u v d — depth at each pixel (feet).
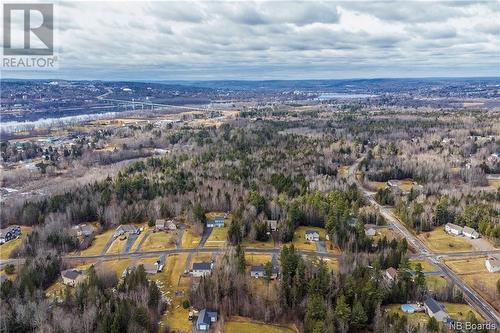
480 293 411.13
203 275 415.64
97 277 401.90
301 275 396.98
